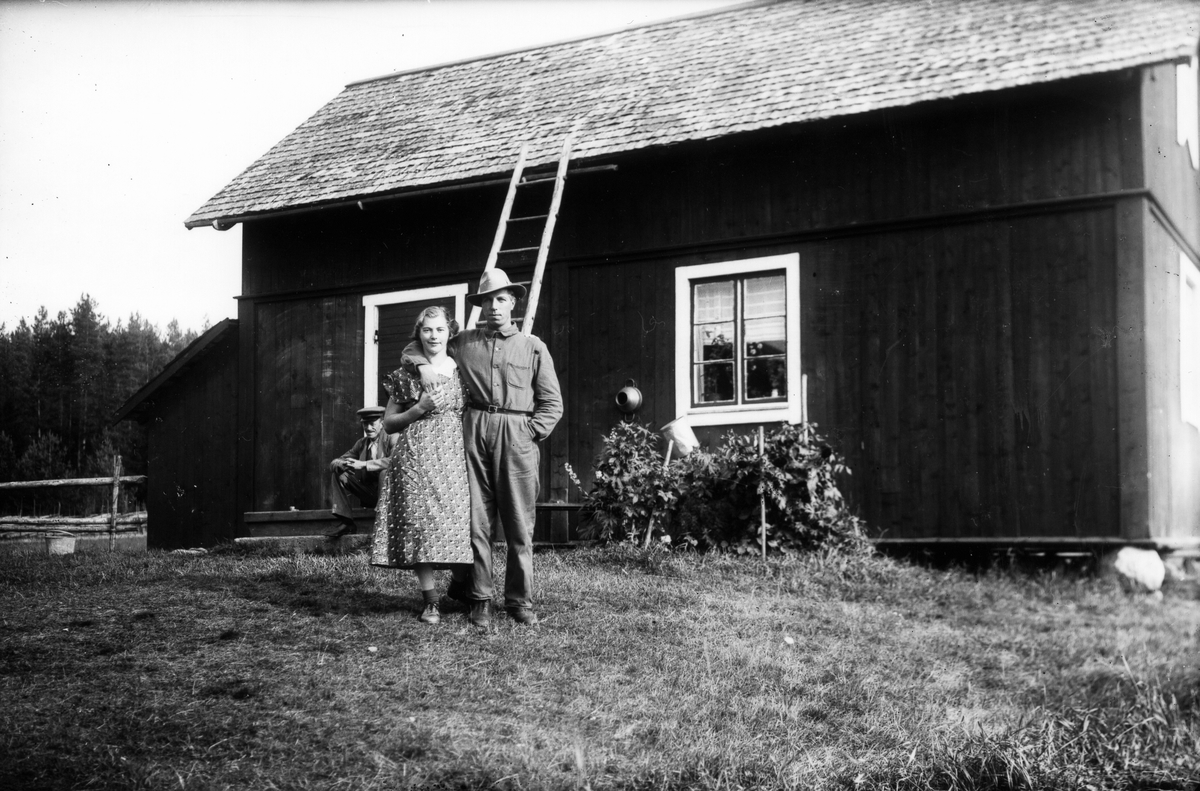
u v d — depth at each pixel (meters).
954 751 5.52
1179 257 11.48
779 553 9.91
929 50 11.56
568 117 13.17
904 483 10.81
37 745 4.73
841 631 7.72
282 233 14.55
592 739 5.21
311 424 14.12
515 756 4.87
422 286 13.58
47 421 32.97
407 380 6.74
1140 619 8.90
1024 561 10.42
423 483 6.61
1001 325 10.58
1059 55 10.41
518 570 6.82
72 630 6.43
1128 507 9.95
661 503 10.21
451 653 6.17
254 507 14.36
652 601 7.80
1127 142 10.23
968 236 10.79
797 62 12.44
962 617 8.62
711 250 11.92
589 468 12.30
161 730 4.94
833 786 5.04
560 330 12.59
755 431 11.48
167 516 15.16
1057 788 5.29
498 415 6.78
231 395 14.94
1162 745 6.02
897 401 10.91
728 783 4.82
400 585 7.64
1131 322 10.09
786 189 11.61
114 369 34.28
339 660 5.95
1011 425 10.45
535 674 5.96
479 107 14.58
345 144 14.91
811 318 11.36
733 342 11.82
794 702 6.06
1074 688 7.00
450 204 13.48
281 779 4.53
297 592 7.46
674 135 11.62
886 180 11.17
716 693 6.02
